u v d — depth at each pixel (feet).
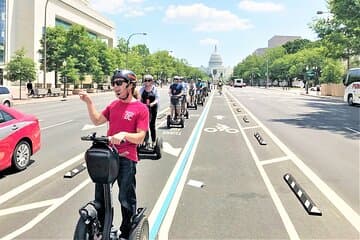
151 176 27.86
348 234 17.93
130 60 284.82
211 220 19.36
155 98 34.47
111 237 13.10
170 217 19.69
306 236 17.62
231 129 56.29
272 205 21.79
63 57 165.48
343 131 56.24
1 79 187.73
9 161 27.45
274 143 43.98
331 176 28.81
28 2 203.82
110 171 12.26
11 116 28.48
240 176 28.30
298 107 109.19
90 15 286.05
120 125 13.70
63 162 32.22
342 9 119.24
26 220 19.10
